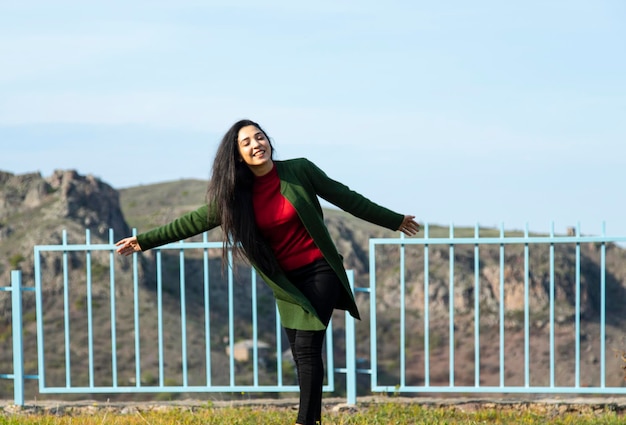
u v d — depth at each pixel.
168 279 88.06
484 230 101.12
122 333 69.81
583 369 75.38
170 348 67.56
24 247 90.12
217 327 78.50
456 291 90.25
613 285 97.88
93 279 81.69
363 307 88.00
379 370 73.06
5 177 108.62
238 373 63.91
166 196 134.62
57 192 104.00
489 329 85.06
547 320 86.31
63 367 62.38
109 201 108.44
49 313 74.38
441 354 78.62
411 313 87.81
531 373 75.19
